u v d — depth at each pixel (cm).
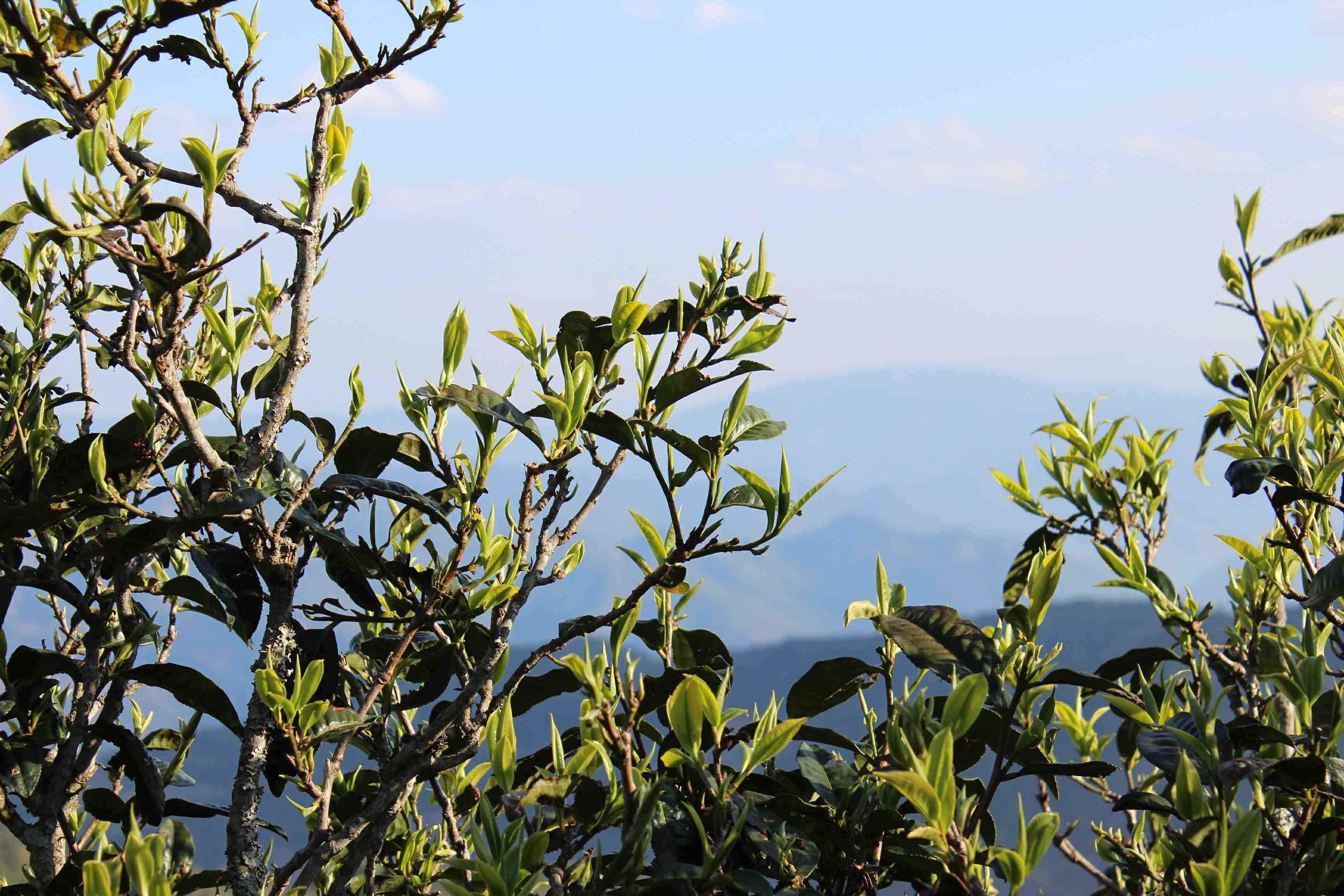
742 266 188
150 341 153
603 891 123
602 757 140
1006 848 120
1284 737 157
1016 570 294
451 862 118
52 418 218
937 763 110
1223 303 296
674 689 159
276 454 200
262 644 168
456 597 169
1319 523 221
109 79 149
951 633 157
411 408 179
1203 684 176
